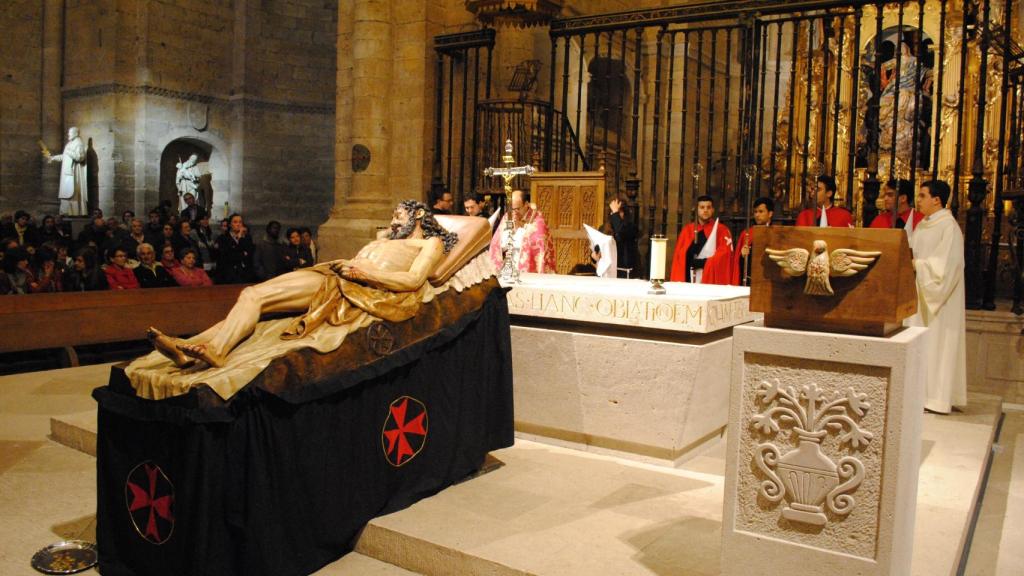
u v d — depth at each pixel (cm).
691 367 438
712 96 804
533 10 841
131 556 330
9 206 1978
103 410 336
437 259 403
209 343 323
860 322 264
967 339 675
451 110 970
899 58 698
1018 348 655
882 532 256
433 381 399
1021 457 534
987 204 1097
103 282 931
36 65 2006
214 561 306
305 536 332
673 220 1410
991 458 531
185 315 863
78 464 466
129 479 327
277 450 318
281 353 325
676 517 369
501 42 1048
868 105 765
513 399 466
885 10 1212
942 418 572
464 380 418
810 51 790
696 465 454
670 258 1411
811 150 1261
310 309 353
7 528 377
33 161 2016
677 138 1402
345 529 349
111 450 334
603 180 859
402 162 1034
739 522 279
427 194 1024
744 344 274
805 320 272
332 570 342
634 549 331
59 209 2002
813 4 738
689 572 309
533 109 941
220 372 312
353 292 364
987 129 1123
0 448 487
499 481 418
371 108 1031
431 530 349
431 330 394
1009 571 371
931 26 1188
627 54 1379
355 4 1040
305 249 1214
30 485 431
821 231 265
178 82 1992
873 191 738
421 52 1014
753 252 278
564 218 883
